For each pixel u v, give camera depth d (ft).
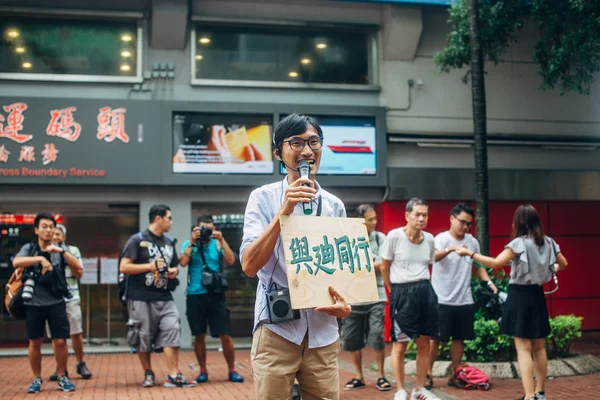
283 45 40.65
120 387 26.21
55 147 36.91
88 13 37.93
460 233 24.44
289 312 9.86
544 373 20.85
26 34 38.01
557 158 43.42
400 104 41.37
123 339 38.60
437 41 42.19
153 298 26.11
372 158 40.09
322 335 10.17
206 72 39.50
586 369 27.07
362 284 9.99
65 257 25.45
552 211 43.06
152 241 26.50
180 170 38.09
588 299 43.06
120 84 38.37
